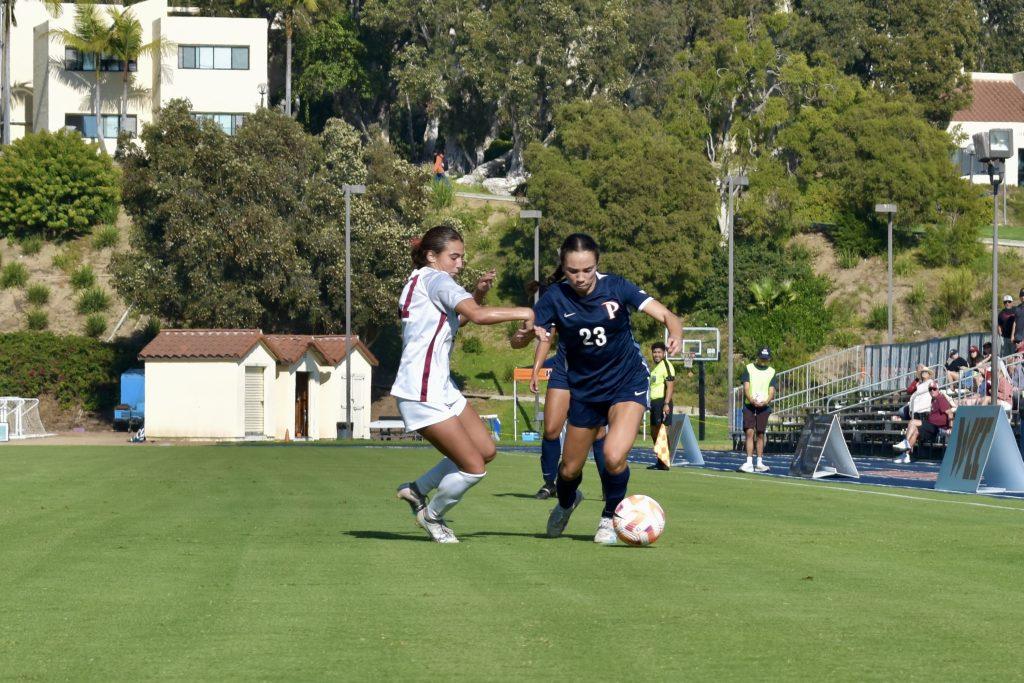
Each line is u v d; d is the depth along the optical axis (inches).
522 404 7317.9
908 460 3238.2
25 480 2020.2
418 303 1055.0
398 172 7367.1
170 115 7007.9
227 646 640.4
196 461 2751.0
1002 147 2824.8
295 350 6043.3
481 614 732.7
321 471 2331.4
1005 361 3499.0
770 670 584.1
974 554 1043.3
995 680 564.4
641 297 1083.9
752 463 2561.5
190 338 5728.3
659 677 569.0
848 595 810.8
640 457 3425.2
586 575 897.5
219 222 6692.9
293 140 7071.9
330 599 787.4
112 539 1131.3
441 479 1095.0
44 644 648.4
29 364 7003.0
